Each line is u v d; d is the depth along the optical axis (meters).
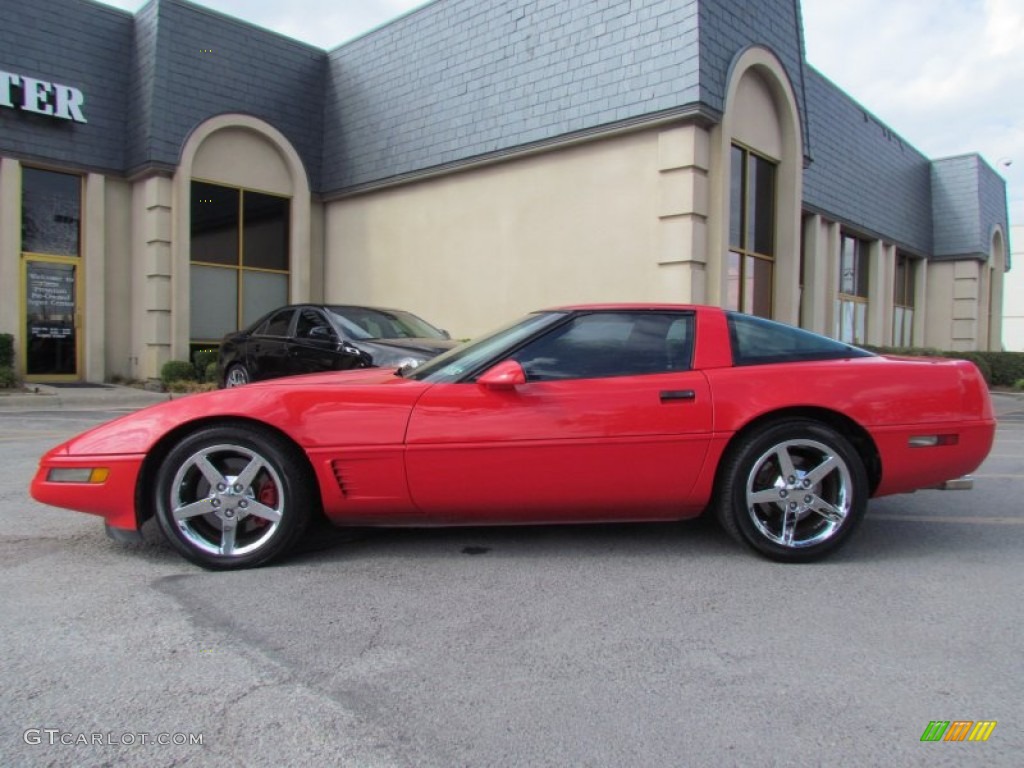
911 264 22.28
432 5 13.55
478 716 2.35
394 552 3.99
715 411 3.74
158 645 2.83
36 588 3.42
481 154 12.59
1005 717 2.36
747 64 10.95
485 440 3.65
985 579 3.64
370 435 3.64
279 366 9.41
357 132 15.05
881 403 3.83
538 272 12.06
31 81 12.33
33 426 8.62
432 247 13.80
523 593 3.41
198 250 14.03
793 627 3.05
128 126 13.63
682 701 2.45
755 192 12.28
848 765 2.10
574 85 11.29
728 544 4.16
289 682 2.56
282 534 3.67
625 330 3.96
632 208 10.84
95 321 13.41
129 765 2.08
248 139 14.62
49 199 13.02
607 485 3.73
